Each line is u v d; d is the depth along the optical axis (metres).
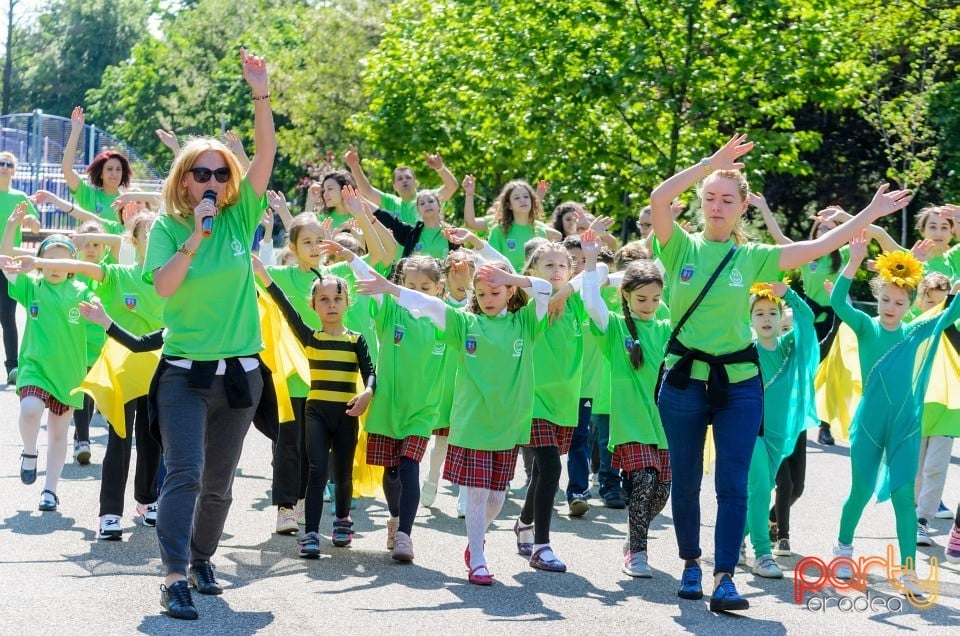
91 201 11.75
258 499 8.41
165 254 5.57
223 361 5.61
